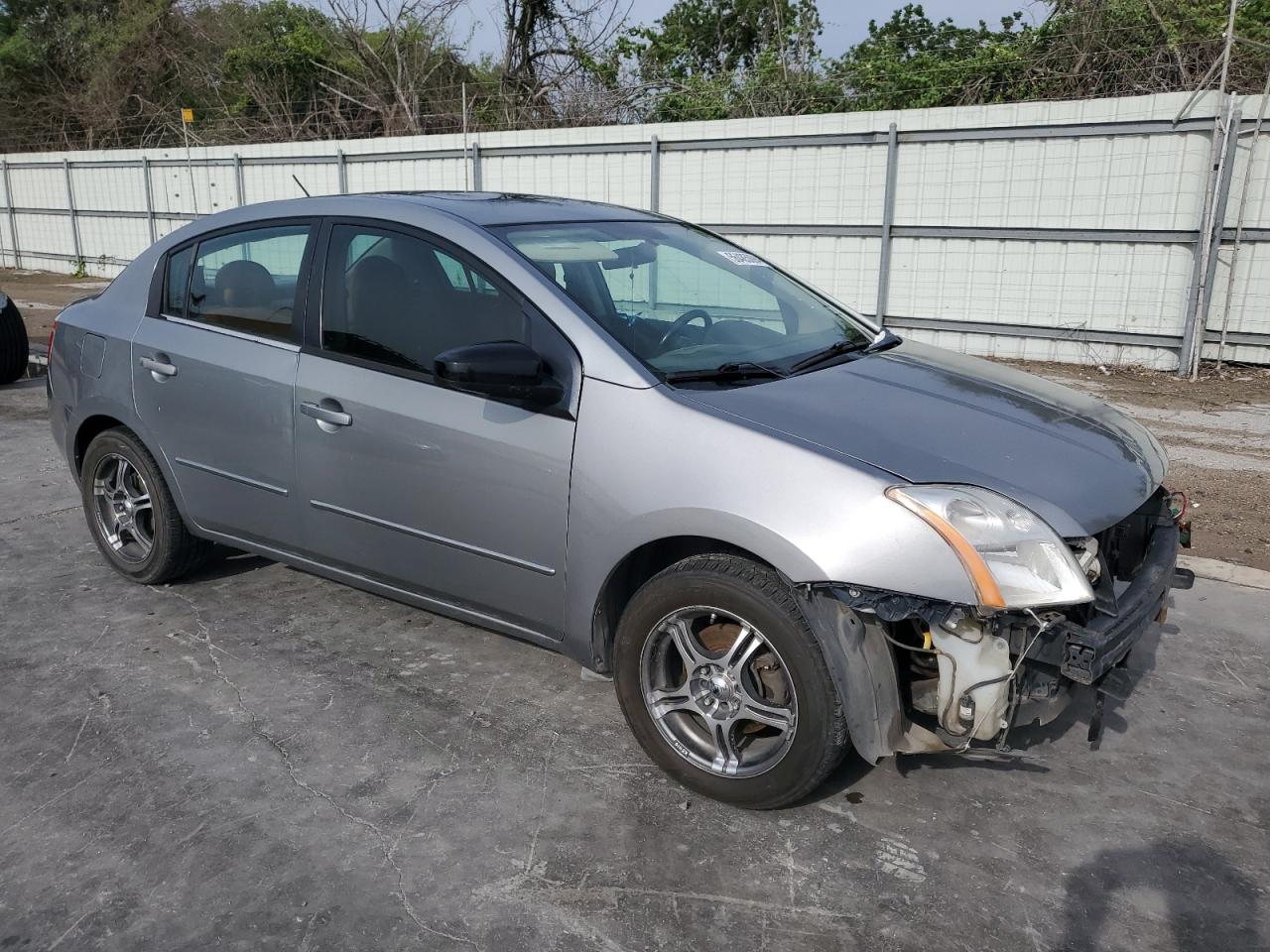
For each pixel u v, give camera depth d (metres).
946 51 16.08
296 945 2.38
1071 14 13.88
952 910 2.52
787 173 12.27
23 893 2.55
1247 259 10.16
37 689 3.58
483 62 22.39
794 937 2.42
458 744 3.25
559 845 2.75
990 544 2.48
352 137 21.62
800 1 18.62
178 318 4.08
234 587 4.50
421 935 2.42
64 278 21.59
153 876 2.62
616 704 3.52
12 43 31.66
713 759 2.94
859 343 3.71
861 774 3.10
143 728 3.33
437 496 3.28
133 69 29.83
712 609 2.78
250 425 3.77
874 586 2.50
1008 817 2.90
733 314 3.58
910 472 2.61
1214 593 4.54
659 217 4.16
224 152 18.20
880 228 11.82
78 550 4.96
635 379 2.92
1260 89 11.39
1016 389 3.42
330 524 3.63
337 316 3.56
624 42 20.30
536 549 3.10
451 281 3.32
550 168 14.16
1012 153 10.88
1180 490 6.29
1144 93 13.04
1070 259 10.87
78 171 21.22
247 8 28.84
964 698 2.56
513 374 2.89
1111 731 3.37
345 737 3.28
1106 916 2.50
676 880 2.62
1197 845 2.79
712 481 2.71
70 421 4.48
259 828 2.81
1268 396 9.37
